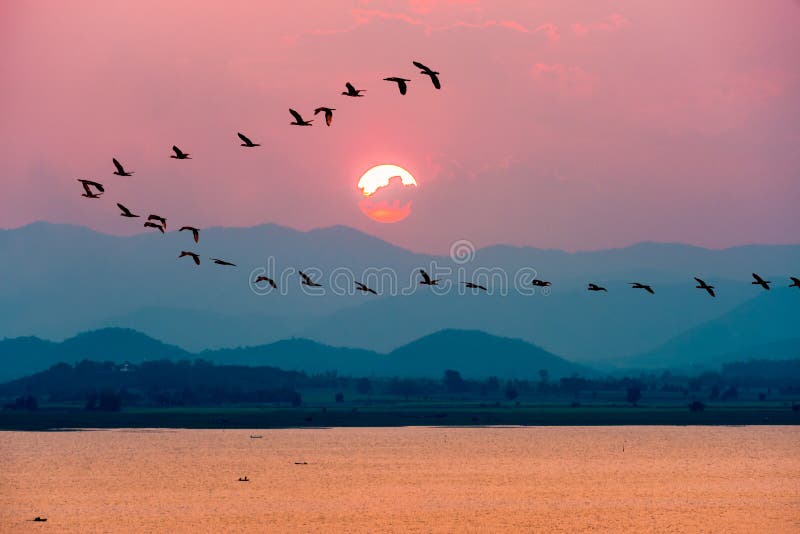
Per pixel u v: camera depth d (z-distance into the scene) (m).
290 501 122.62
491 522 106.50
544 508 116.50
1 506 118.50
